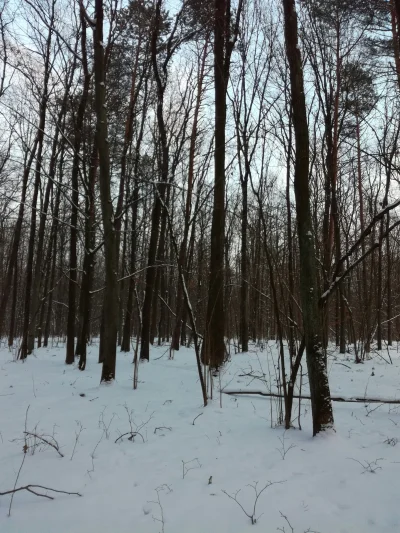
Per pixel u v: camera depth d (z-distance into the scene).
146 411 5.51
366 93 11.30
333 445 4.05
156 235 11.02
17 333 24.12
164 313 21.33
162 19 10.64
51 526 2.72
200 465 3.74
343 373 9.04
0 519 2.80
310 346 4.50
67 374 8.73
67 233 18.81
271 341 16.02
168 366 9.82
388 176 11.42
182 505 3.01
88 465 3.74
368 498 3.06
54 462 3.79
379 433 4.54
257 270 15.59
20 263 23.73
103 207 7.42
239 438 4.45
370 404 5.96
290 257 5.64
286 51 4.98
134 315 17.73
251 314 16.78
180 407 5.76
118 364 10.13
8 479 3.43
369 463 3.66
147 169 11.02
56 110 11.45
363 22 9.12
